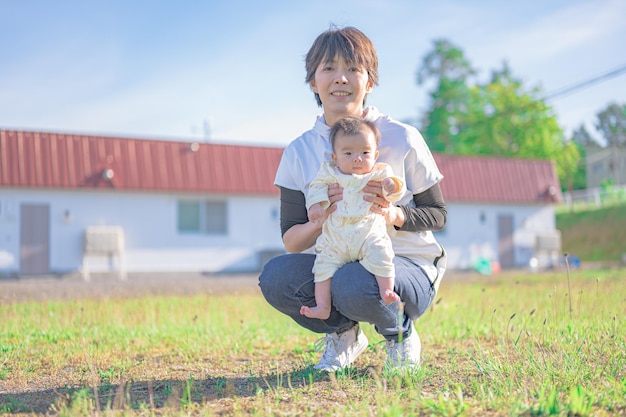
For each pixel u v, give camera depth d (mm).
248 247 23141
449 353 4723
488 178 27562
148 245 21953
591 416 2844
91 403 3312
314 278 3693
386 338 3857
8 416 3197
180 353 5070
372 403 3207
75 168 21188
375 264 3393
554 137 55125
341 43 3846
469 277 18469
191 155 22719
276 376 4031
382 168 3475
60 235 21031
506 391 3268
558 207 43125
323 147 3881
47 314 7801
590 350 4398
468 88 54719
